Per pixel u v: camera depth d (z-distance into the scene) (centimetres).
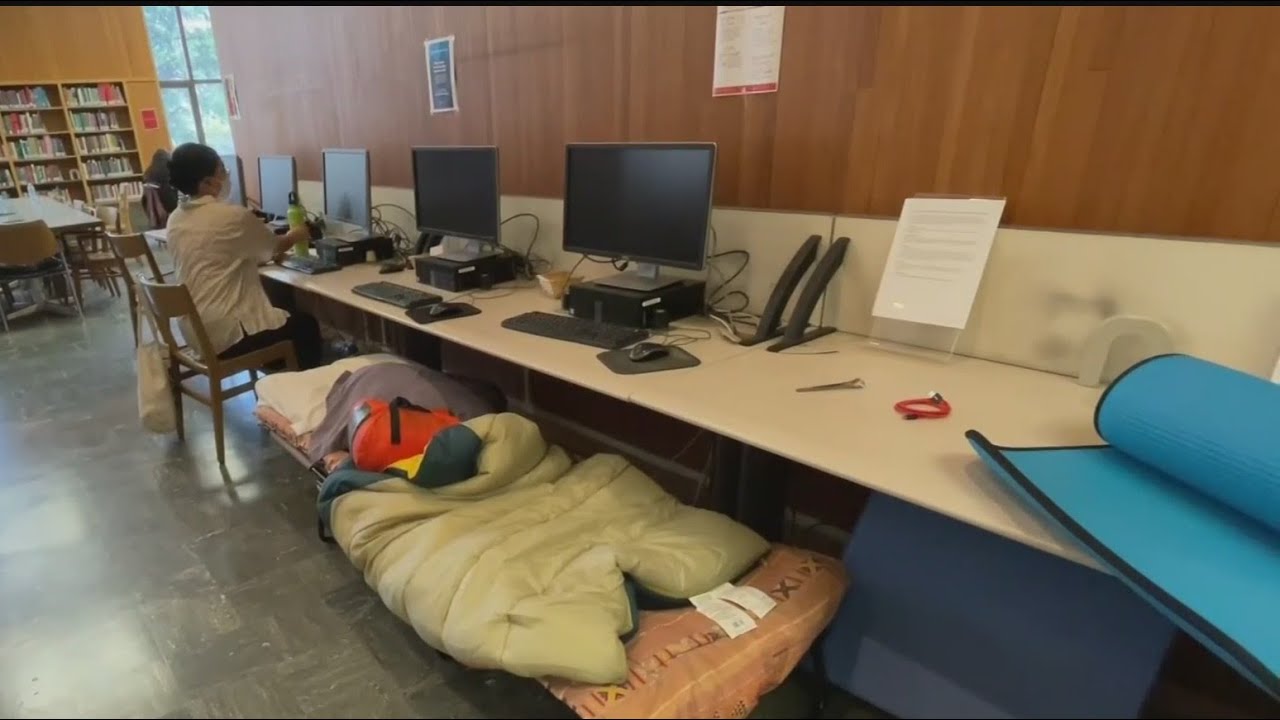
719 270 216
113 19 701
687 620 134
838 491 205
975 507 105
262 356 270
